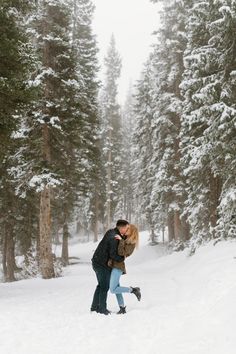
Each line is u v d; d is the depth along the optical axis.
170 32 26.42
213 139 14.45
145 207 36.78
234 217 14.03
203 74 15.38
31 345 5.72
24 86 11.45
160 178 26.42
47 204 18.27
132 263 33.66
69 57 18.31
